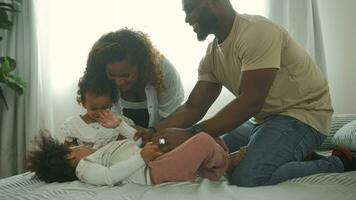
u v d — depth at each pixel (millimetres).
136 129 1477
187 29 2678
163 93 1650
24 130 2697
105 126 1422
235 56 1404
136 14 2711
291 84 1413
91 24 2740
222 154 1278
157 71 1554
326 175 1233
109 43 1440
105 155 1293
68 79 2785
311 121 1395
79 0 2738
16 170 2730
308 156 1423
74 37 2756
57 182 1278
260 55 1294
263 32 1310
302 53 1435
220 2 1387
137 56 1455
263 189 1136
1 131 2691
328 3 2627
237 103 1305
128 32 1510
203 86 1617
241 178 1267
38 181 1306
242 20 1395
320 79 1466
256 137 1366
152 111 1663
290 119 1394
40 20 2715
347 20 2600
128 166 1220
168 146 1288
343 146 1728
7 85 2529
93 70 1455
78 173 1253
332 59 2652
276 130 1355
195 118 1585
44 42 2711
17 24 2703
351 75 2625
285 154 1314
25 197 1096
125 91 1567
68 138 1454
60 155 1290
